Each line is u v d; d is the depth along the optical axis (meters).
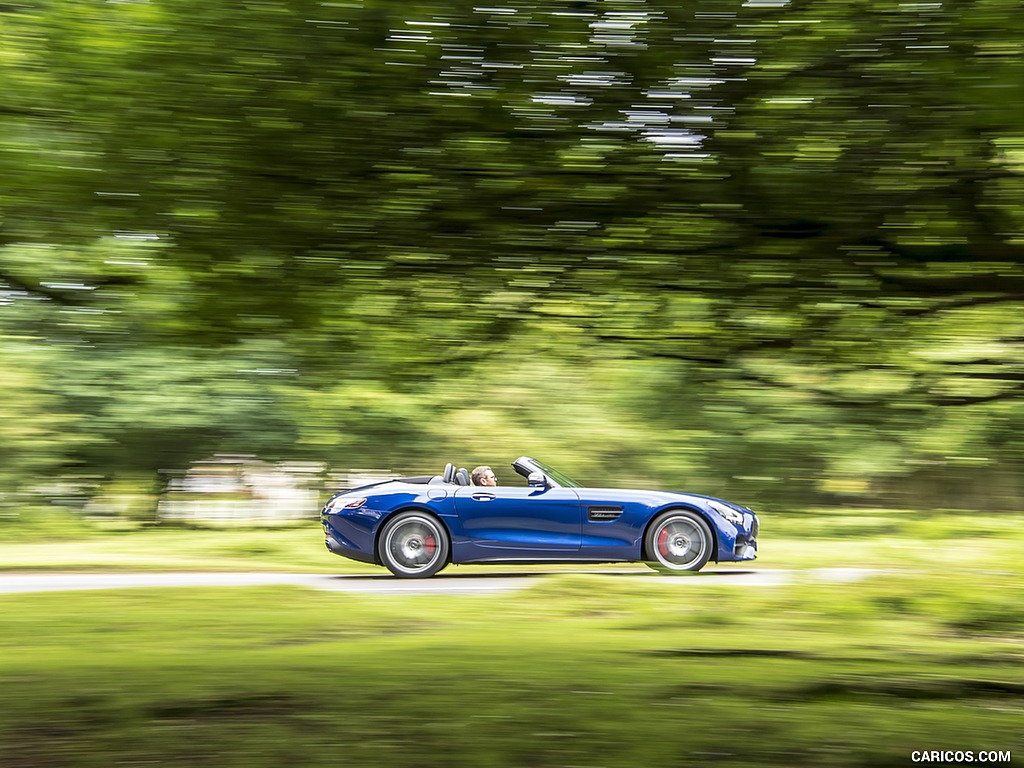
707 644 6.19
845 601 7.98
